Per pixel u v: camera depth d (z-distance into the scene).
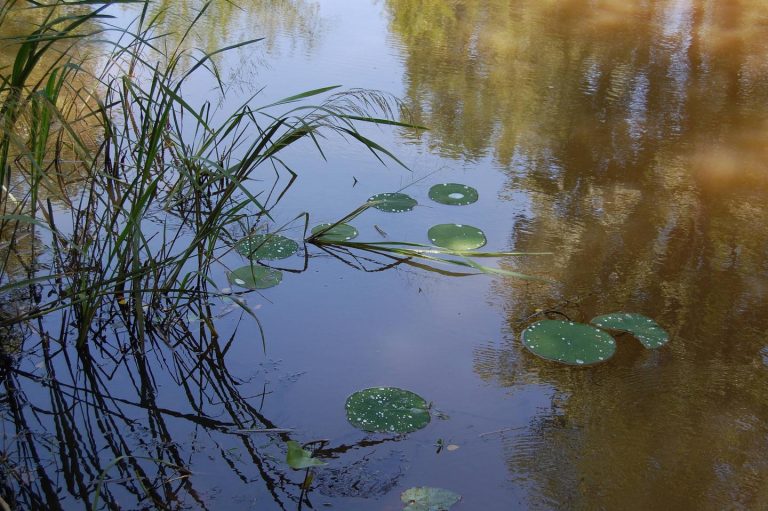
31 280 2.30
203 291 2.65
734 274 3.08
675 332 2.74
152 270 2.54
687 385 2.48
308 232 3.26
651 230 3.36
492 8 6.23
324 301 2.83
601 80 4.89
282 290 2.88
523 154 3.96
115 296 2.73
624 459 2.17
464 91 4.66
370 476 2.06
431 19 5.95
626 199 3.59
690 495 2.06
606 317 2.77
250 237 2.82
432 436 2.21
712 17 6.10
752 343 2.70
